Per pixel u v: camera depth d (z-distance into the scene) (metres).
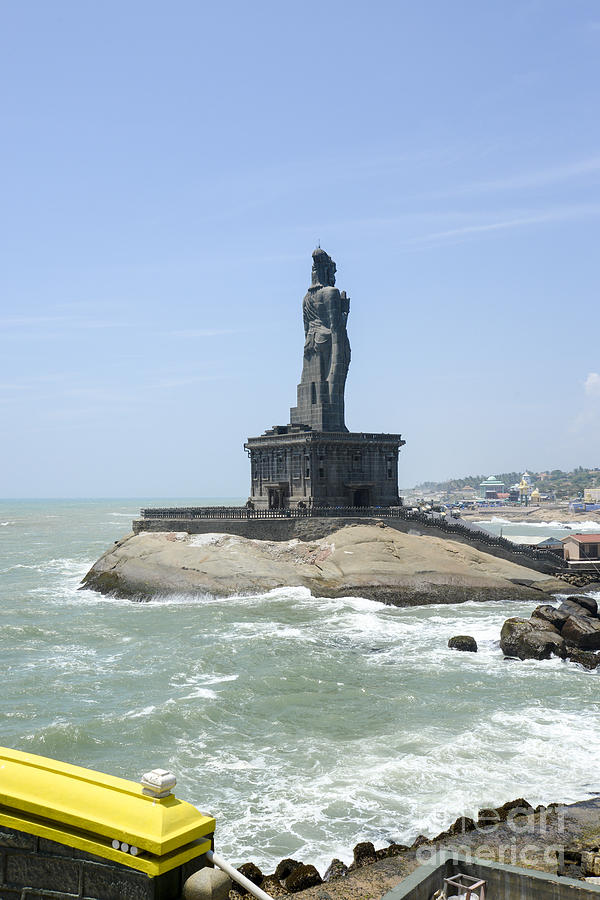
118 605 68.81
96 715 36.19
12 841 7.66
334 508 81.62
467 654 49.62
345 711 36.81
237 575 71.56
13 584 83.00
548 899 13.63
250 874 20.44
